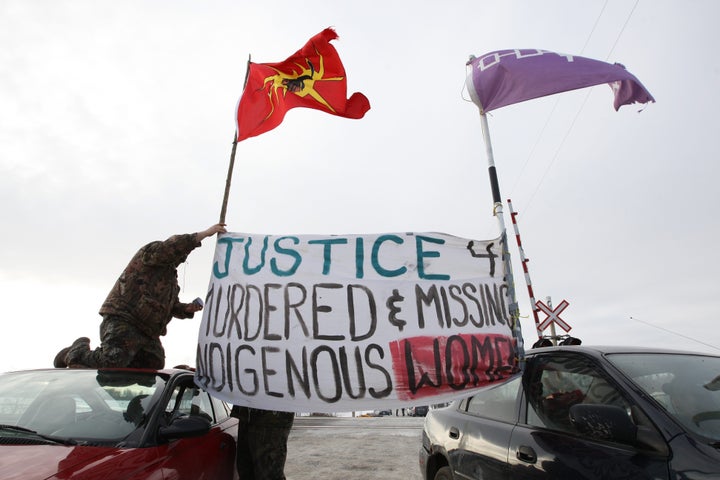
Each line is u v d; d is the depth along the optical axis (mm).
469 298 3279
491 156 4969
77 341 3756
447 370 3066
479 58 5570
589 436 2479
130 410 2859
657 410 2221
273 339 3223
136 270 3859
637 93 5223
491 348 3135
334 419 18516
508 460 2914
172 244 3754
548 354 3209
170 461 2666
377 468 6953
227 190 4117
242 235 3648
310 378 3088
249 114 4770
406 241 3453
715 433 2131
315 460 7648
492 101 5289
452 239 3457
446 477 3727
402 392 3014
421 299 3268
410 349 3125
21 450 2312
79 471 2141
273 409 3025
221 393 3160
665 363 2727
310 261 3443
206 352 3326
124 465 2330
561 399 2842
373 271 3367
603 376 2609
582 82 5090
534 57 5301
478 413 3586
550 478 2521
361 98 5340
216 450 3377
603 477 2219
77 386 3031
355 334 3186
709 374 2645
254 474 3451
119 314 3717
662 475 1977
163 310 3924
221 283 3502
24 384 3072
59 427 2682
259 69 5082
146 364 3963
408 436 10891
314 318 3254
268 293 3365
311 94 5293
